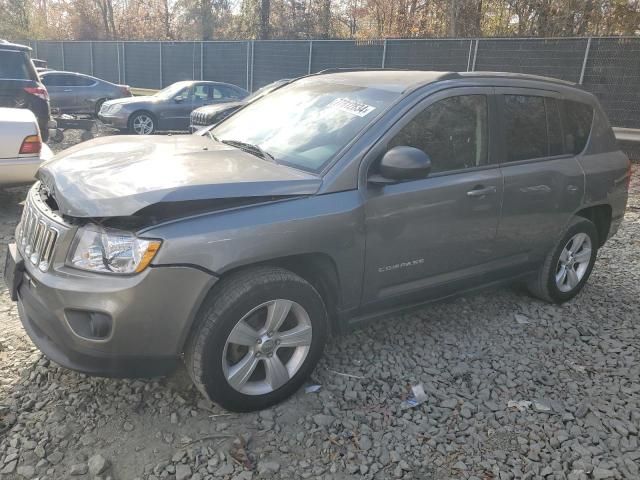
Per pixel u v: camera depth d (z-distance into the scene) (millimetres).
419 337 4000
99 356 2633
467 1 20078
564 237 4449
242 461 2689
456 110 3668
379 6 24344
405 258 3436
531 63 12844
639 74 11602
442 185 3490
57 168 3068
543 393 3416
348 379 3414
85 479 2537
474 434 3008
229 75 20234
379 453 2824
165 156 3240
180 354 2779
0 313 3932
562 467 2803
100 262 2602
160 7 37344
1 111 6160
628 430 3100
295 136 3549
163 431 2861
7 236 5609
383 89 3639
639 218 7613
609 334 4211
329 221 3016
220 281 2836
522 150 4055
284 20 29516
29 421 2861
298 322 3090
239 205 2820
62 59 28156
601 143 4730
